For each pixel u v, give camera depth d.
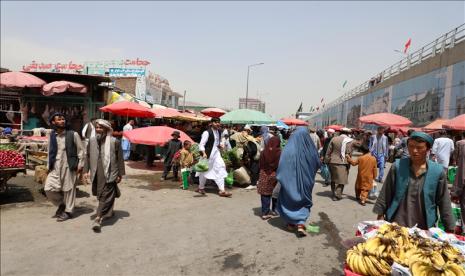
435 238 3.10
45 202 7.36
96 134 6.00
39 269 4.41
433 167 3.33
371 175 8.41
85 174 6.28
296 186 5.88
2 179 7.45
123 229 5.96
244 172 10.02
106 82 16.97
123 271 4.45
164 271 4.48
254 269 4.62
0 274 4.24
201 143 8.77
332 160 8.82
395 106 26.72
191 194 8.97
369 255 2.87
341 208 8.02
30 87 14.50
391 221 3.51
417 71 22.66
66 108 16.00
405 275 2.65
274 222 6.67
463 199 5.84
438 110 19.34
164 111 17.27
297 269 4.65
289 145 5.99
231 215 7.06
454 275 2.55
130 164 13.80
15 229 5.73
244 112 11.95
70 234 5.61
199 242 5.49
